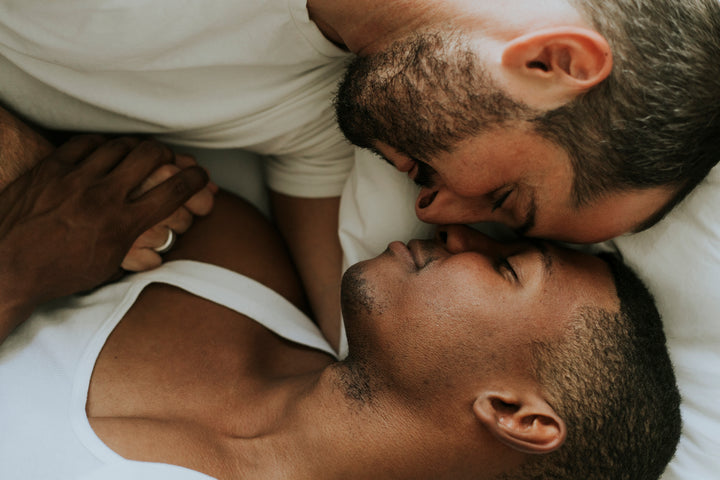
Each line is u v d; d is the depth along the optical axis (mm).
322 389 939
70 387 912
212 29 885
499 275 897
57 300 1037
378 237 1113
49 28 877
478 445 895
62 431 865
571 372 873
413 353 887
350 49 876
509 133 767
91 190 956
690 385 1034
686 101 736
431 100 787
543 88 735
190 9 852
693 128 752
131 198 1000
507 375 874
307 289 1240
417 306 892
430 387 887
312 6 852
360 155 1099
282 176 1215
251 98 1004
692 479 1036
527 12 743
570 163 774
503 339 872
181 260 1087
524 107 747
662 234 975
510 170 797
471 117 771
